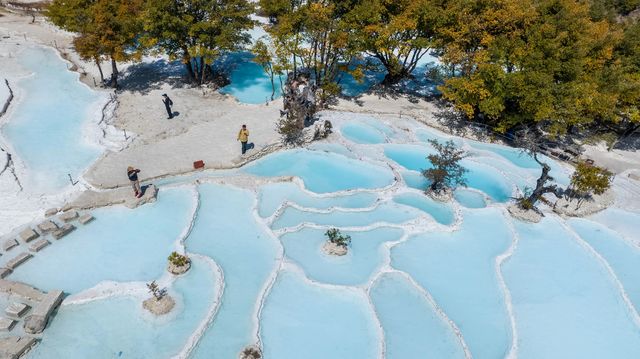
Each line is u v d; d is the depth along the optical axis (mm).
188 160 34250
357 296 23875
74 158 33250
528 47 37656
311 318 22516
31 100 41250
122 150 34844
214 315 21969
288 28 41031
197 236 27188
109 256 25109
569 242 29625
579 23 37094
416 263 26719
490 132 43000
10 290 22266
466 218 30969
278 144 37062
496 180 35812
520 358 21641
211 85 47562
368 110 45312
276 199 31312
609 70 38656
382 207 31141
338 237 26906
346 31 41438
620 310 24828
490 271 26625
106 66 50812
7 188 29328
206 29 42781
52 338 20531
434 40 43938
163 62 52781
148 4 42031
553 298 25266
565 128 37000
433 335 22203
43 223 26422
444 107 47688
